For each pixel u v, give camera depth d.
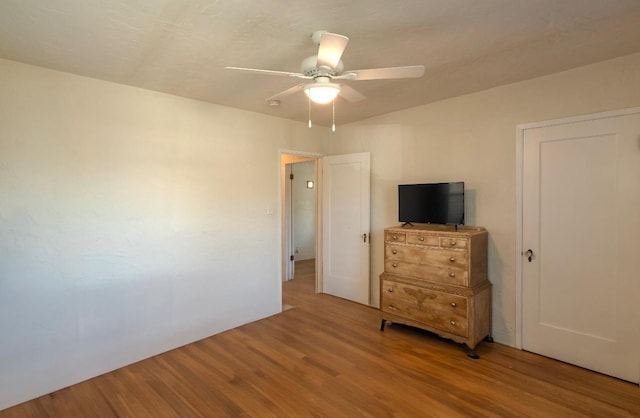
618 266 2.57
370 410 2.23
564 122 2.78
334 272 4.76
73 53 2.27
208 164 3.42
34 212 2.43
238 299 3.70
